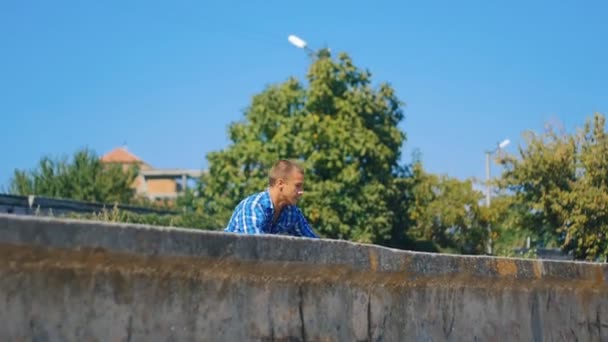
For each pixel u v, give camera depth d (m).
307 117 37.31
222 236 4.91
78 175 49.66
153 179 94.38
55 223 4.16
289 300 5.47
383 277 6.10
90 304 4.41
